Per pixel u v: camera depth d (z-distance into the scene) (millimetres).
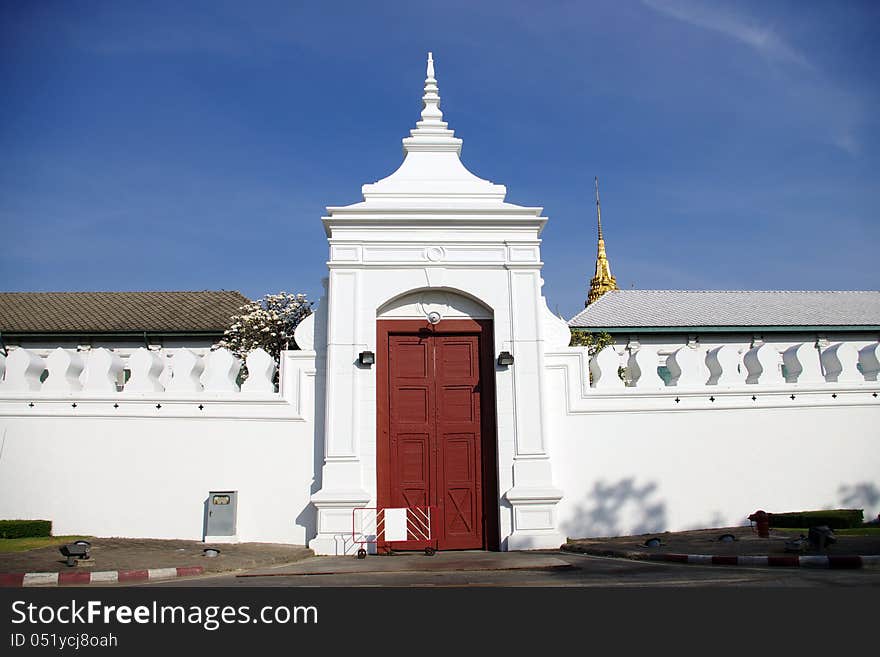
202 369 15094
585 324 34312
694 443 14742
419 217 14789
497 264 14781
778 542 11883
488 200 15422
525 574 10086
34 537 13430
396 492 14039
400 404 14375
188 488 14086
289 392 14539
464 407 14477
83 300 35938
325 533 13617
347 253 14688
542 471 14008
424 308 14797
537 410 14258
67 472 14031
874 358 15586
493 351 14602
